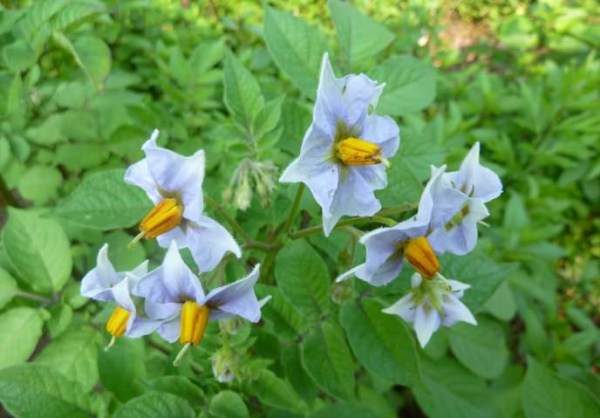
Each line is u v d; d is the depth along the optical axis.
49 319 0.13
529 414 0.13
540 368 0.13
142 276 0.09
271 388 0.12
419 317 0.11
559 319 0.26
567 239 0.32
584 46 0.41
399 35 0.34
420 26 0.37
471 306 0.12
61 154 0.18
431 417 0.16
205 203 0.12
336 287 0.11
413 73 0.14
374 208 0.10
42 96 0.18
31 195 0.17
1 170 0.17
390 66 0.14
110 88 0.19
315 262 0.12
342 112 0.09
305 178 0.09
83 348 0.13
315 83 0.13
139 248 0.15
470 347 0.17
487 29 0.48
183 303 0.09
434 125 0.26
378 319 0.11
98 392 0.13
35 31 0.15
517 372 0.21
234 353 0.11
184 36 0.28
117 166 0.18
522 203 0.26
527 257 0.24
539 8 0.42
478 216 0.10
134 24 0.27
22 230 0.13
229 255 0.11
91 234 0.17
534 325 0.22
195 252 0.10
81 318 0.13
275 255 0.13
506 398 0.20
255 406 0.13
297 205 0.12
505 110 0.31
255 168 0.12
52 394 0.11
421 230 0.10
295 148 0.13
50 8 0.15
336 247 0.14
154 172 0.09
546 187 0.30
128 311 0.09
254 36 0.31
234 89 0.12
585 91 0.32
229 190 0.12
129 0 0.24
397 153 0.14
